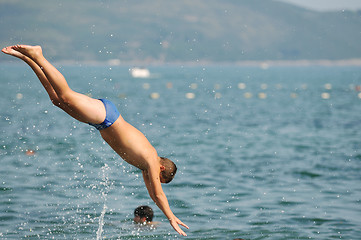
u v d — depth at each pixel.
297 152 29.45
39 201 18.06
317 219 16.44
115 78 174.00
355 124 44.84
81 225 15.61
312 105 67.00
